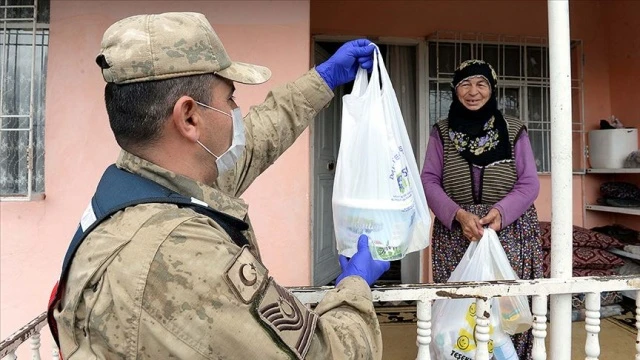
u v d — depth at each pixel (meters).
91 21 2.56
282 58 2.62
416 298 1.36
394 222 1.22
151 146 0.78
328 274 3.98
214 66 0.79
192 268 0.67
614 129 3.58
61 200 2.56
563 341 1.53
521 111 3.86
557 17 1.58
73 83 2.56
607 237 3.36
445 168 2.09
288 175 2.62
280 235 2.61
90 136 2.56
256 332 0.68
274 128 1.25
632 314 3.26
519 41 3.80
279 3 2.62
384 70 1.31
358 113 1.30
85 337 0.71
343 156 1.29
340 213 1.27
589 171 3.77
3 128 2.67
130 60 0.73
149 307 0.66
